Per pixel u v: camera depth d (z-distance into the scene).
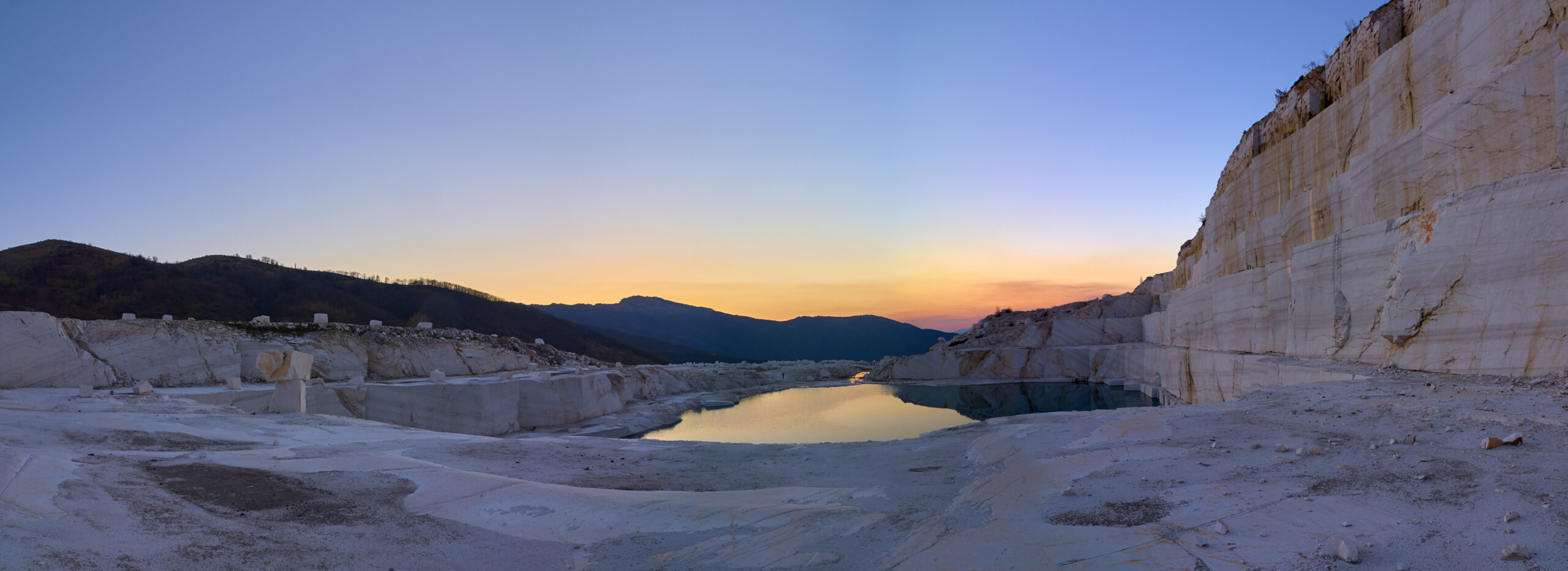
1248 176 26.12
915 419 28.66
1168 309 34.56
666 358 111.38
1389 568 3.54
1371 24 17.31
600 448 10.61
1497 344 10.70
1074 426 9.51
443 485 7.04
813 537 5.55
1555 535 3.59
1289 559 3.86
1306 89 21.81
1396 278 13.08
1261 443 7.15
